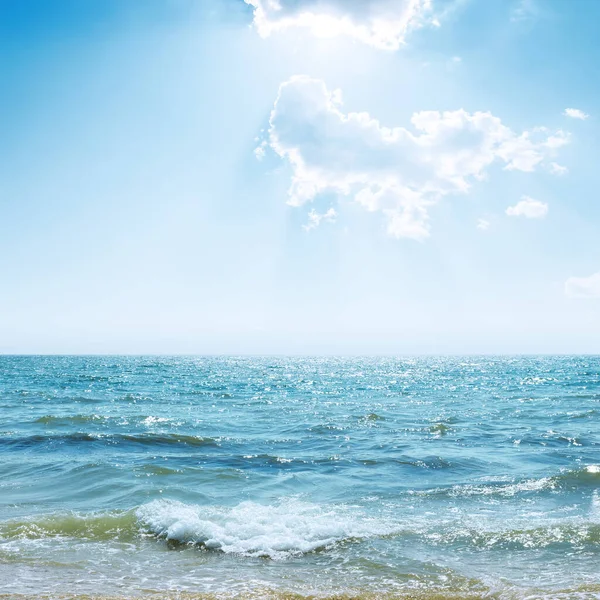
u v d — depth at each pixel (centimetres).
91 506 1206
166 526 1028
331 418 3172
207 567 832
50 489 1374
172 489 1377
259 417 3238
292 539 963
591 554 891
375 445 2166
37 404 3912
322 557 884
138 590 731
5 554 880
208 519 1069
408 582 772
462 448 2075
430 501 1272
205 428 2706
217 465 1723
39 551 901
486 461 1797
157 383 6781
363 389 6016
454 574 804
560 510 1180
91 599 693
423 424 2870
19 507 1195
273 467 1708
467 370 12375
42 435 2288
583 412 3425
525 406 3941
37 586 740
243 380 7862
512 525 1063
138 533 1009
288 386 6538
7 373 9038
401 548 928
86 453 1925
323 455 1925
